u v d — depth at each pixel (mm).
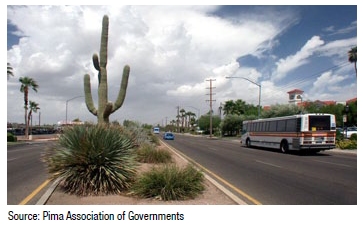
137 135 22172
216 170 14531
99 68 15734
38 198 8773
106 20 15773
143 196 8430
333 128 24062
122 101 16484
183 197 8281
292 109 52375
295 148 24516
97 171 9062
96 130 9617
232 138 66250
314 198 8875
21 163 18000
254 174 13336
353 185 10914
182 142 44406
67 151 9242
